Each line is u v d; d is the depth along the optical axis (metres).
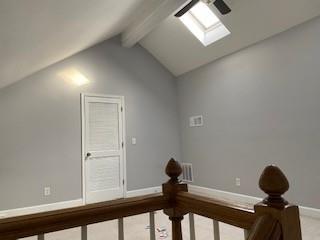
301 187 3.38
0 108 3.90
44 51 3.12
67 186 4.34
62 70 4.46
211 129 4.82
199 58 4.88
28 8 1.64
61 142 4.34
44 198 4.14
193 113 5.26
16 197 3.94
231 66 4.39
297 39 3.41
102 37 4.39
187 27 4.38
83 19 2.62
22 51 2.61
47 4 1.75
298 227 0.66
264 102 3.85
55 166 4.26
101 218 0.91
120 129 4.94
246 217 0.76
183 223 3.21
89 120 4.63
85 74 4.66
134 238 2.96
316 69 3.21
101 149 4.70
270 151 3.77
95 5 2.37
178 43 4.82
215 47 4.43
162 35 4.85
